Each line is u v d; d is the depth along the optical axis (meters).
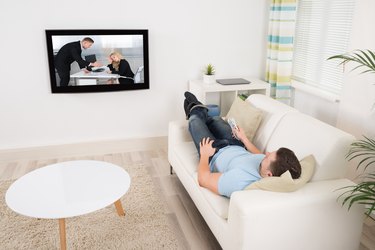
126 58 3.59
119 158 3.71
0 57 3.32
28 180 2.34
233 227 1.84
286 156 1.94
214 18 3.80
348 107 2.88
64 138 3.72
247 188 1.93
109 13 3.49
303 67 3.82
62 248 2.14
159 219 2.58
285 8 3.59
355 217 2.00
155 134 3.99
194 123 2.75
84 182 2.32
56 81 3.46
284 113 2.54
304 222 1.87
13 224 2.50
